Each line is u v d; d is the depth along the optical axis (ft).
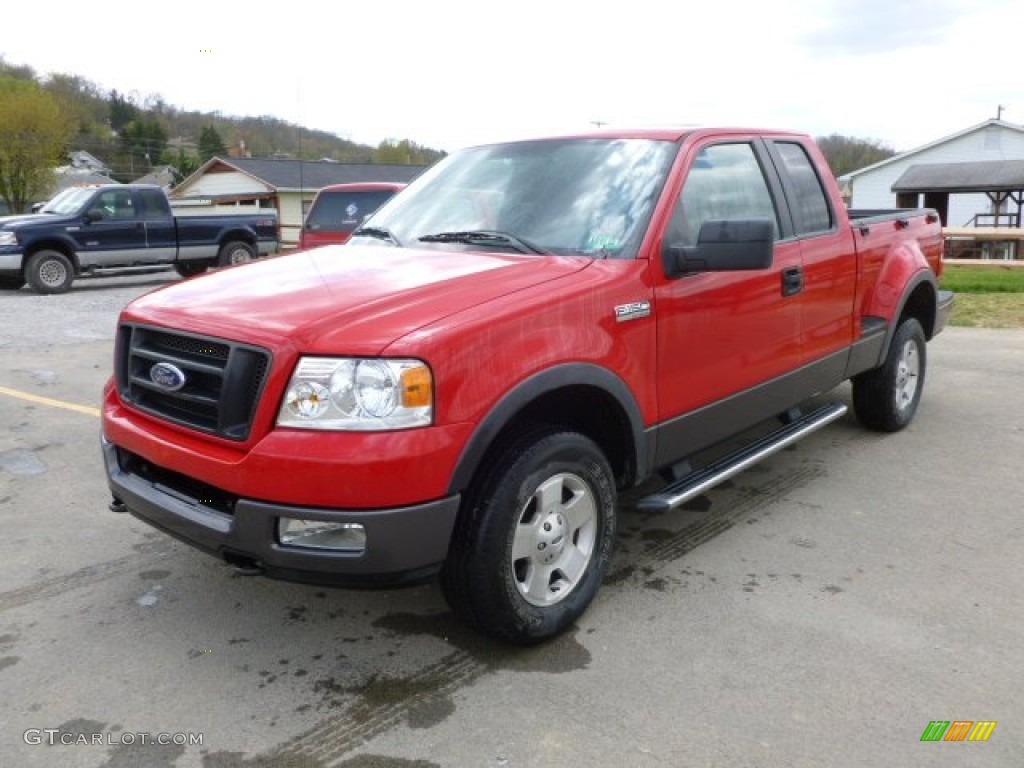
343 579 9.46
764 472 17.44
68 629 11.60
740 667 10.45
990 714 9.48
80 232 52.65
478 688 10.14
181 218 57.06
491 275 11.00
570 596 11.18
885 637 11.10
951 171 137.28
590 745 9.07
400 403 9.17
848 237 16.52
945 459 18.11
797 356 15.12
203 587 12.81
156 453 10.46
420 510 9.32
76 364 28.86
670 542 14.20
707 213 13.16
